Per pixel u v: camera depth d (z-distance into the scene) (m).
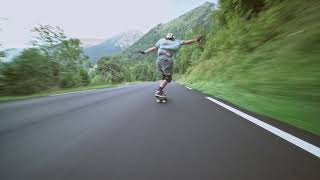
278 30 15.48
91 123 6.81
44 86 27.16
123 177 3.31
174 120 6.87
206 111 8.23
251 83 11.50
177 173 3.37
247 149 4.26
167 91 17.58
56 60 30.92
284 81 8.52
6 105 11.58
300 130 5.41
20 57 23.14
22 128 6.40
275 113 7.07
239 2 23.56
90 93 17.72
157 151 4.29
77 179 3.29
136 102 11.15
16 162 3.97
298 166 3.48
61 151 4.46
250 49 18.41
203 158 3.89
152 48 10.88
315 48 9.12
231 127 5.88
